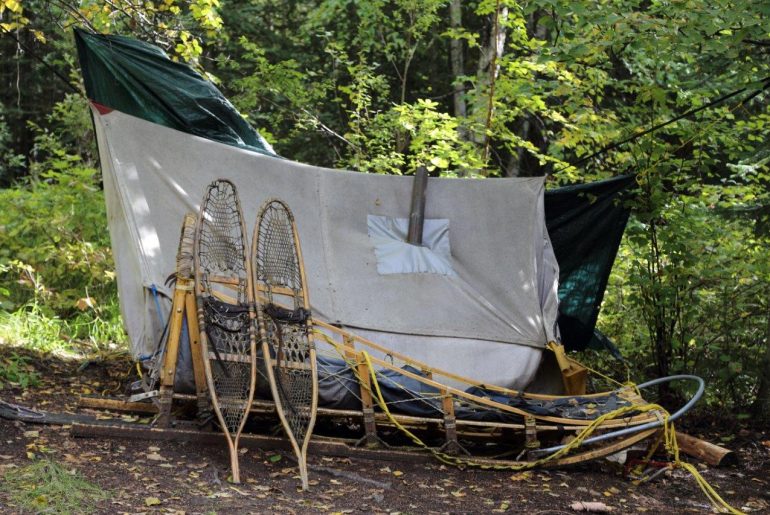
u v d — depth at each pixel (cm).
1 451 518
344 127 1585
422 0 1230
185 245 591
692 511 557
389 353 651
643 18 710
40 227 971
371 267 709
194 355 579
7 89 1543
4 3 850
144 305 647
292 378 588
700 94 897
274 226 646
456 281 719
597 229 834
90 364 775
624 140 855
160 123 756
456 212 744
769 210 895
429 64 1609
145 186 673
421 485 557
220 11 1534
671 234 841
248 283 592
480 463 602
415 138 1070
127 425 572
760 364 805
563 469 623
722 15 677
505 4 1054
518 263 727
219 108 766
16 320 829
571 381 685
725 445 730
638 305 892
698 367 831
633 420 608
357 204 733
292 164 725
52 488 466
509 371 694
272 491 511
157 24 925
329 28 1559
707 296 859
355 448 594
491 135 1069
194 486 502
